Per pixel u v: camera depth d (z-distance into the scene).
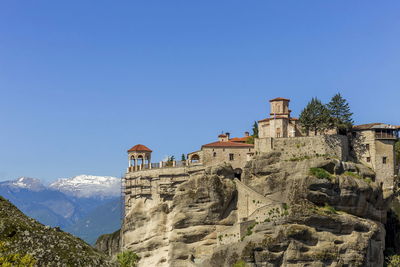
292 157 176.00
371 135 179.88
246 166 178.25
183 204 176.75
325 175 167.12
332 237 160.38
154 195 187.00
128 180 195.12
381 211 176.12
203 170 180.75
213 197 174.38
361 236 162.88
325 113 185.25
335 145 175.38
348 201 167.50
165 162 192.62
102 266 113.06
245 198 173.75
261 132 195.88
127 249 187.50
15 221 111.81
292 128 190.00
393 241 182.25
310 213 159.50
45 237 111.56
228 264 161.00
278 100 195.12
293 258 155.88
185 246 173.88
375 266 165.75
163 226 181.75
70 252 111.19
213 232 173.38
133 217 188.50
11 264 98.75
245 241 160.62
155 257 180.38
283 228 158.38
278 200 171.12
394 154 180.62
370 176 175.12
